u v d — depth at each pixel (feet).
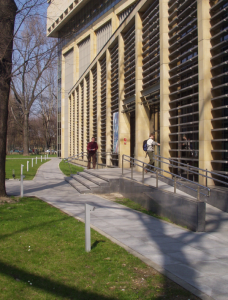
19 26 33.99
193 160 34.86
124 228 23.85
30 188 47.09
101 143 78.28
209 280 14.25
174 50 41.24
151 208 31.27
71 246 19.20
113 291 13.30
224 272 15.26
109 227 24.11
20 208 30.55
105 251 18.21
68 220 25.86
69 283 14.14
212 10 32.60
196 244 19.97
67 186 49.55
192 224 23.57
